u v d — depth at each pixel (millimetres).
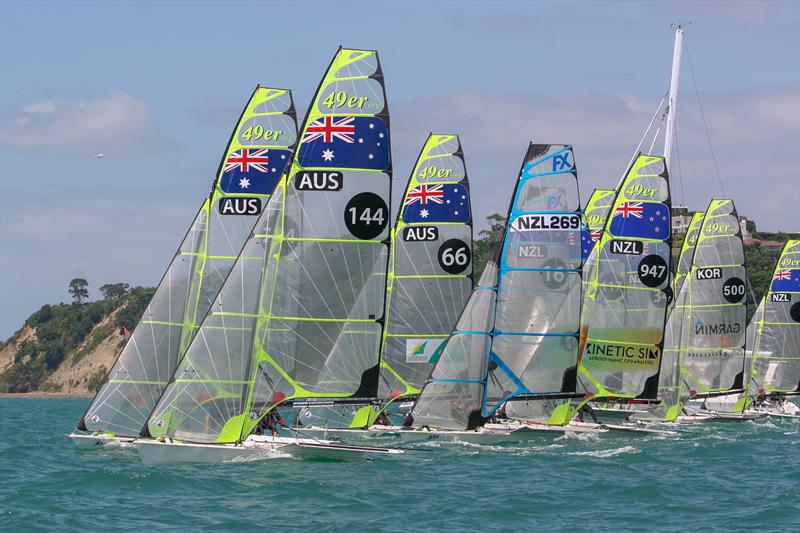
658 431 88438
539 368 80125
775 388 119312
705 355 109938
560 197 80125
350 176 64625
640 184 89250
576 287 80438
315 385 64375
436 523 50406
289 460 63625
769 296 119875
